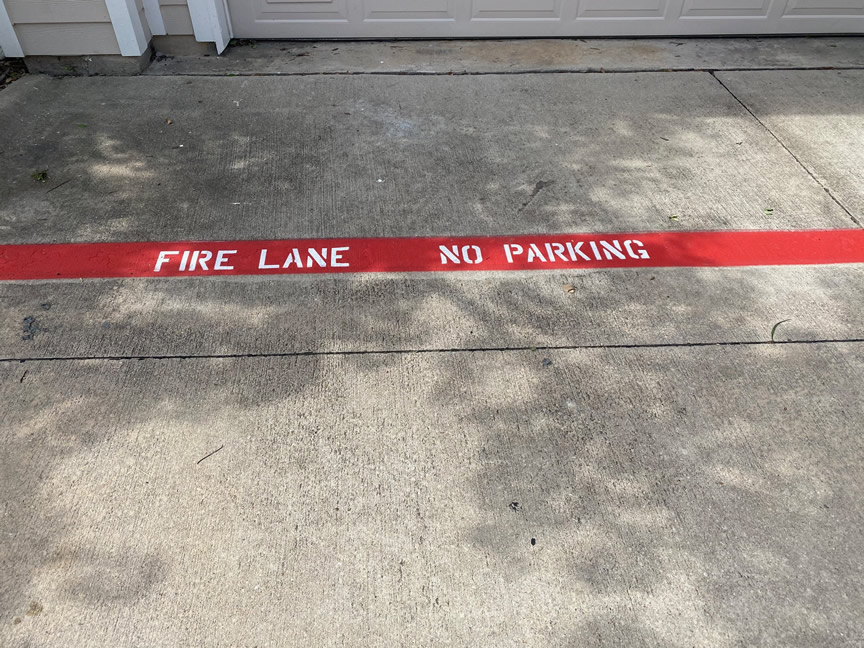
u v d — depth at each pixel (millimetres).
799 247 3830
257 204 4094
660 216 4070
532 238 3873
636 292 3508
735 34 6344
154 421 2789
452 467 2648
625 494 2566
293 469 2625
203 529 2418
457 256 3723
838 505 2533
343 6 5965
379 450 2703
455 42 6215
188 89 5324
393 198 4176
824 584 2295
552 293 3490
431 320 3312
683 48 6184
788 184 4379
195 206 4062
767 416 2867
